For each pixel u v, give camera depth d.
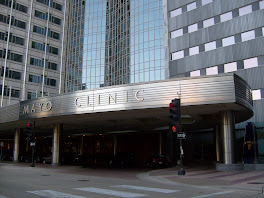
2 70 60.41
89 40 65.06
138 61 51.16
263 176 16.70
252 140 24.16
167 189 12.10
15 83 61.69
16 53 62.97
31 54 65.25
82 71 63.81
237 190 11.89
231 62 36.19
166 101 19.84
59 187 12.51
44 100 26.83
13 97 60.81
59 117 26.70
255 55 34.12
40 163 35.97
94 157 42.12
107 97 22.20
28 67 64.19
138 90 20.91
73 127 36.12
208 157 38.66
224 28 37.53
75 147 54.78
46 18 69.19
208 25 39.41
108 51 61.62
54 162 30.31
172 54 42.91
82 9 68.88
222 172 19.50
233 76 18.64
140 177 17.98
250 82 34.00
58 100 25.44
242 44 35.50
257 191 11.51
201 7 40.59
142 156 43.66
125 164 30.84
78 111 23.56
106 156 42.12
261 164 21.78
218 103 18.72
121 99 21.53
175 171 20.91
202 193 10.95
